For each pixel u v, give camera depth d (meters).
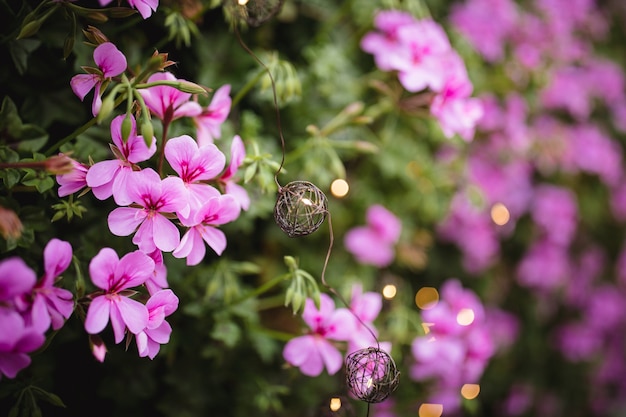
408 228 0.87
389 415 0.81
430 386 0.84
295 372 0.70
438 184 0.86
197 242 0.61
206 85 0.75
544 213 1.07
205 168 0.60
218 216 0.61
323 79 0.81
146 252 0.59
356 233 0.83
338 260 0.83
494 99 0.94
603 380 1.22
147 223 0.59
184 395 0.72
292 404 0.78
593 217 1.20
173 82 0.58
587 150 1.13
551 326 1.17
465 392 0.82
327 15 0.82
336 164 0.73
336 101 0.81
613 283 1.28
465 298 0.82
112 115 0.67
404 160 0.85
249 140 0.71
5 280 0.53
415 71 0.74
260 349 0.73
